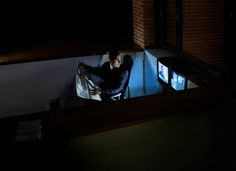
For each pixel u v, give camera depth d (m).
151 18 5.28
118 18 6.90
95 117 1.99
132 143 1.93
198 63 4.25
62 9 6.91
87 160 1.83
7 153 1.71
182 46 4.81
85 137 1.80
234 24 3.39
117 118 1.97
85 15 7.00
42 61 5.16
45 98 5.41
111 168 1.91
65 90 5.48
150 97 2.29
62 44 6.04
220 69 3.76
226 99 2.18
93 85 5.14
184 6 4.78
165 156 2.05
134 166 1.96
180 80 4.09
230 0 3.35
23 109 5.36
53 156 1.76
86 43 6.04
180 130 2.03
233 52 3.47
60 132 1.84
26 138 1.84
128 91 5.49
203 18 4.93
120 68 5.10
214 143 2.15
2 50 5.77
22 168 1.70
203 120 2.11
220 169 2.18
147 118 1.94
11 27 6.83
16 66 5.07
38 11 6.85
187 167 2.12
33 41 6.39
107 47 5.65
